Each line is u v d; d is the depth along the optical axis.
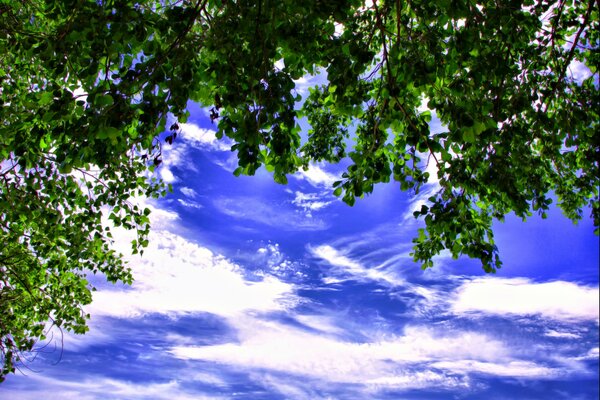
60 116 3.66
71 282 7.52
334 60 4.20
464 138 4.06
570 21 6.43
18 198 5.86
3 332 6.73
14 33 4.66
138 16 3.62
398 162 5.02
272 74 3.88
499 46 4.64
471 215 5.33
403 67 4.32
